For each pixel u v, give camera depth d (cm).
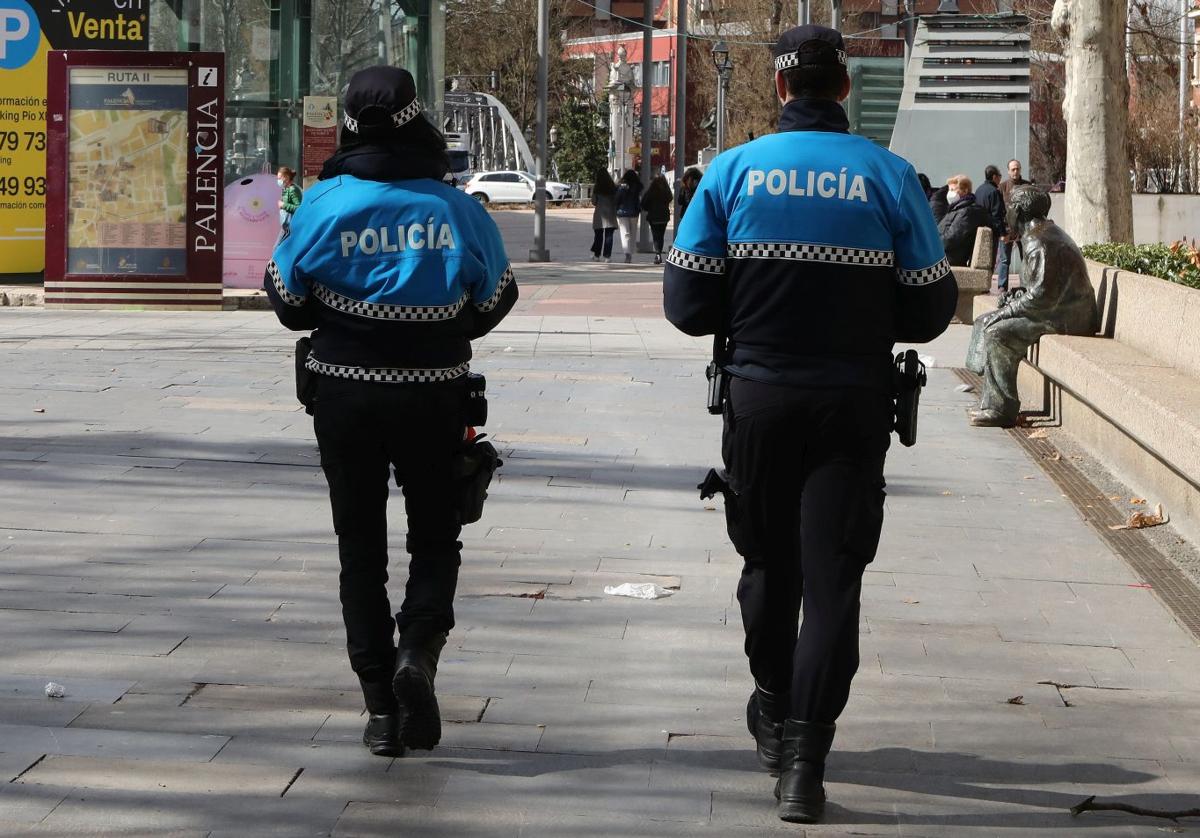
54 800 507
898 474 1131
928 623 743
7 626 699
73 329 2064
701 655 685
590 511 976
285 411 1341
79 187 2342
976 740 588
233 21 2823
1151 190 4203
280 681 634
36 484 1015
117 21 2800
